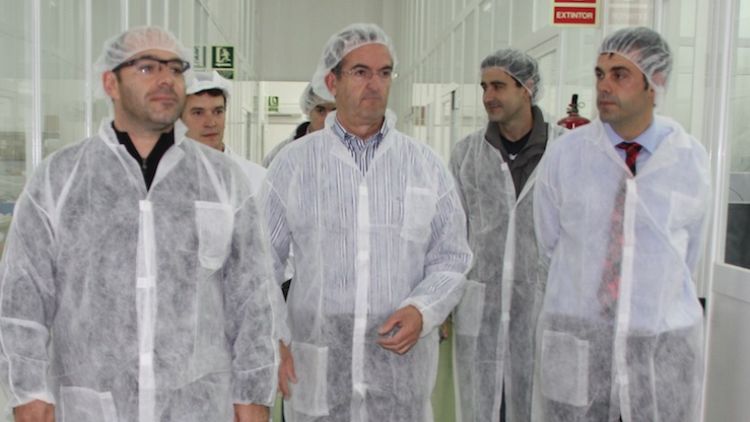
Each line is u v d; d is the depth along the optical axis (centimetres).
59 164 152
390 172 194
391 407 194
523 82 283
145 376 150
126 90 150
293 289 200
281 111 1436
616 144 202
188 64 162
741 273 212
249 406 163
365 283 190
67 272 150
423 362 198
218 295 162
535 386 231
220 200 159
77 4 297
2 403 188
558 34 373
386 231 192
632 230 196
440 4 845
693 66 275
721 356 223
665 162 196
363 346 191
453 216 203
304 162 196
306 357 195
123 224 151
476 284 297
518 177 289
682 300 200
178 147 157
